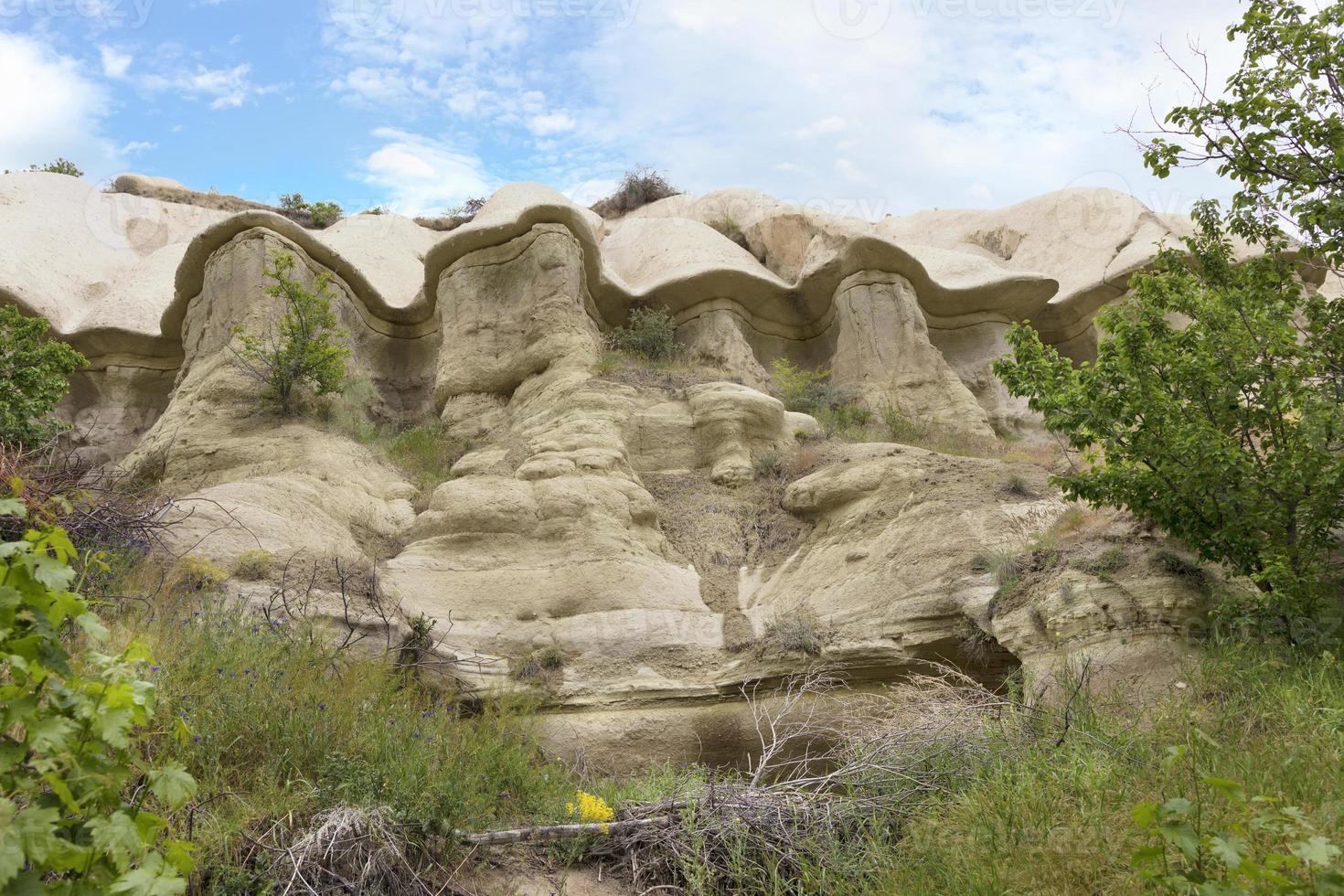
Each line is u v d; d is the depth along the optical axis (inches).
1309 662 317.4
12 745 124.1
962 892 219.9
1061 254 1123.3
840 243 1002.1
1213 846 155.0
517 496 602.5
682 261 1018.7
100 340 943.7
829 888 254.1
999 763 276.4
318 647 357.1
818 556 582.6
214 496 549.0
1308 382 400.5
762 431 722.2
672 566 597.0
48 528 146.2
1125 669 374.0
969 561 499.5
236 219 840.3
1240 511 376.8
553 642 518.9
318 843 221.9
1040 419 951.6
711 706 495.2
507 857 262.8
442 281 877.8
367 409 864.9
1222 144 427.8
